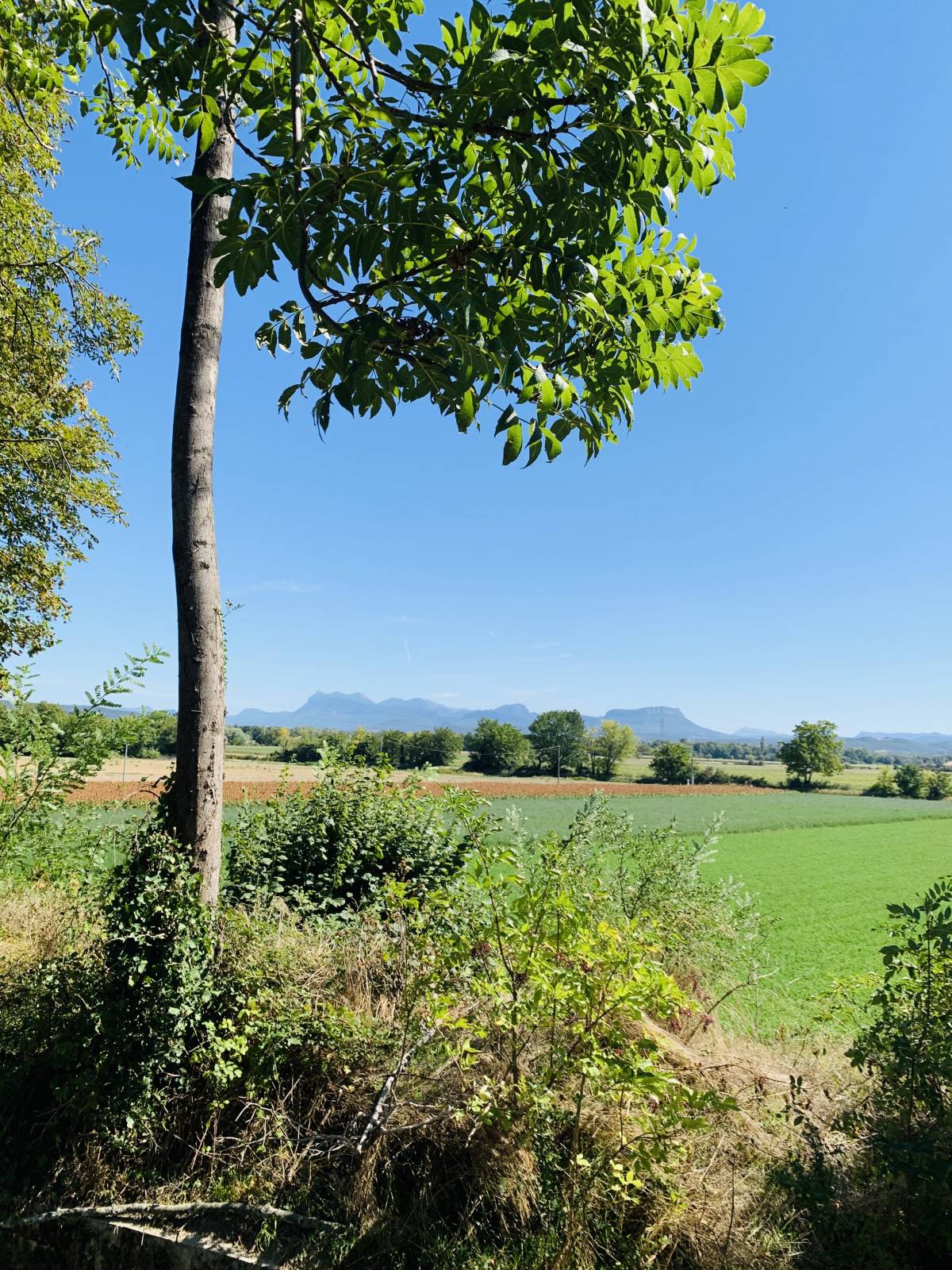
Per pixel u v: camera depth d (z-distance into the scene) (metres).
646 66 2.28
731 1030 4.66
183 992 3.36
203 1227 2.89
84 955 3.86
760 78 2.17
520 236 2.40
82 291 14.33
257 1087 3.33
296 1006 3.53
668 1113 2.50
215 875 4.01
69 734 4.62
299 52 2.38
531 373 2.66
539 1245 2.61
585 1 2.09
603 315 2.64
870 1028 3.15
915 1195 2.46
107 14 2.28
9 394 13.92
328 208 2.18
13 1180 3.17
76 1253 2.94
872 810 71.81
